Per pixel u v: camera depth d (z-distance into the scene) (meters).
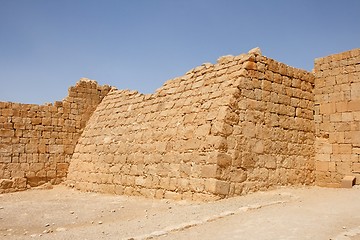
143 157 17.25
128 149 18.44
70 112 23.50
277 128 15.70
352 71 16.64
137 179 17.16
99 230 10.14
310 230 8.71
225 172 13.63
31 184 21.67
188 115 15.91
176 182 15.02
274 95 15.87
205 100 15.59
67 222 12.10
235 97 14.45
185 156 15.01
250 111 14.84
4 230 11.24
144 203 14.88
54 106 23.09
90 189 20.00
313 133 17.30
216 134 13.98
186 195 14.37
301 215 10.25
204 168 13.89
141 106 19.62
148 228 9.77
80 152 22.17
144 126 18.27
